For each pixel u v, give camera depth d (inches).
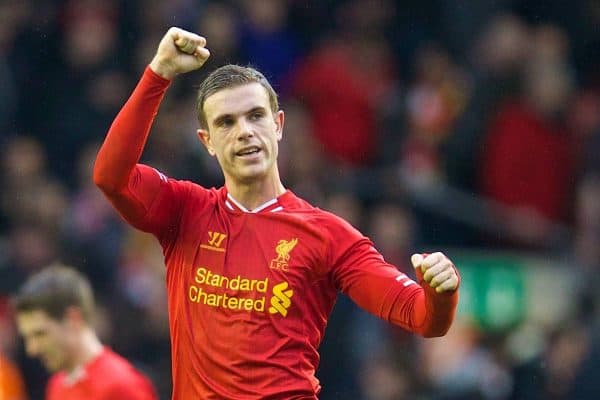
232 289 588.4
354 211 1254.9
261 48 1453.0
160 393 1178.6
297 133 1296.8
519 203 1391.5
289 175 1270.9
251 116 597.0
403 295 578.6
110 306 1221.7
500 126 1401.3
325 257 592.7
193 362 591.5
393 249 1249.4
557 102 1430.9
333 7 1531.7
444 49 1534.2
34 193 1339.8
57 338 836.0
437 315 559.5
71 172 1382.9
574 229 1391.5
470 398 1098.1
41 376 1211.2
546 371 1136.8
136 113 586.6
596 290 1264.8
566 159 1414.9
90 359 839.1
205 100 601.9
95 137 1390.3
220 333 586.6
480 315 1256.8
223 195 611.2
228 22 1417.3
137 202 595.5
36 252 1277.1
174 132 1323.8
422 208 1334.9
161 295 1240.8
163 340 1208.2
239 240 597.6
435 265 550.0
